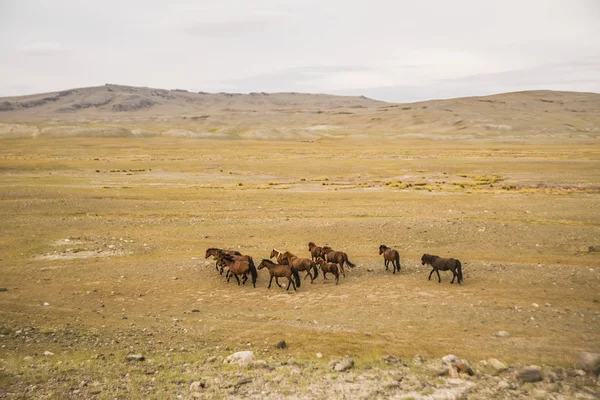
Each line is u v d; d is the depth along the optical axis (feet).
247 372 35.94
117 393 32.30
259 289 62.28
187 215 118.32
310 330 46.19
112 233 96.43
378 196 147.13
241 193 155.74
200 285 63.98
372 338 43.75
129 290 61.36
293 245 87.10
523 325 46.85
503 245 84.43
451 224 97.60
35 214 117.19
